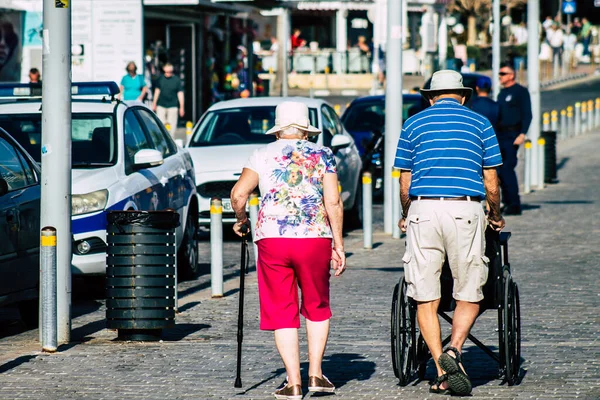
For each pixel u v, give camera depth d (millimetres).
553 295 22828
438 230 15164
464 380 14664
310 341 15172
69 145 19109
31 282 20625
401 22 33031
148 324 19078
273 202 14953
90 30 58344
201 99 72625
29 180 21234
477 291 15266
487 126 15461
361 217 36500
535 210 39156
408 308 15930
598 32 134625
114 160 24094
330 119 34969
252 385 15883
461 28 112188
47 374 16703
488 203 15547
